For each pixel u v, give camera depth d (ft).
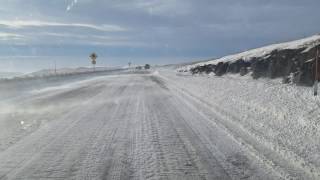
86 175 22.24
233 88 68.39
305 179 20.97
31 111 51.24
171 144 30.30
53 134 34.78
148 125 39.52
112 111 51.16
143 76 187.52
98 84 116.67
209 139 31.96
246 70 97.96
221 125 38.37
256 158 25.54
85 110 52.26
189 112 49.21
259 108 44.73
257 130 34.50
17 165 24.41
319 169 22.53
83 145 30.14
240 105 49.60
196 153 27.27
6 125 39.88
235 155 26.50
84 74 215.72
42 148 29.17
